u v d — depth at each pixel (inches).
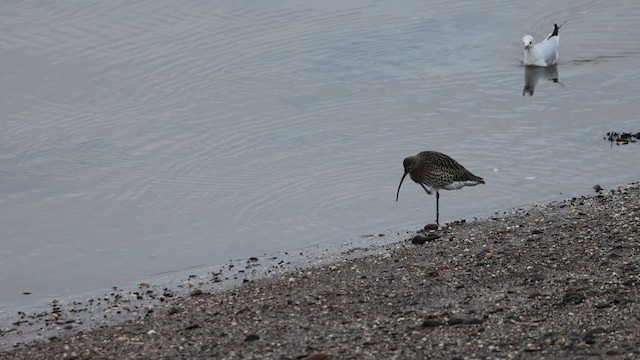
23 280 575.2
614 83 906.1
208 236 633.0
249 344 438.0
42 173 743.7
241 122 831.7
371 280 520.4
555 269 511.2
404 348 414.0
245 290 526.3
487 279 505.4
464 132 797.9
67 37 1019.9
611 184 682.2
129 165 756.0
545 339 410.9
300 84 916.6
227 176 731.4
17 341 481.1
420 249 570.9
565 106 850.1
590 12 1120.8
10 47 995.9
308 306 486.0
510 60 983.6
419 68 957.8
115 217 669.3
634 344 398.3
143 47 997.8
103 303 532.1
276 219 654.5
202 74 939.3
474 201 668.7
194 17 1072.8
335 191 695.7
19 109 866.1
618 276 490.9
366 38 1026.7
